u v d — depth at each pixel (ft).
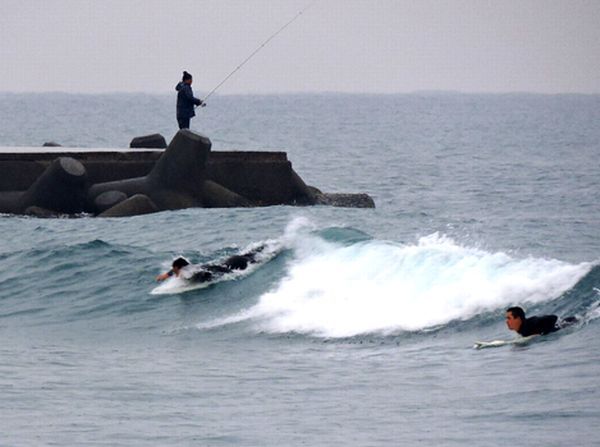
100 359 194.29
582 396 149.69
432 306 201.57
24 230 341.82
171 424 149.07
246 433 143.74
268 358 188.14
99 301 239.50
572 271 200.85
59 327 224.94
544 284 199.52
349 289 215.72
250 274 234.38
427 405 153.07
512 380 161.38
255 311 217.15
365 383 167.84
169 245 302.04
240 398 163.22
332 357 185.68
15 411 157.69
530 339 181.98
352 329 199.62
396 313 202.49
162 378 177.78
